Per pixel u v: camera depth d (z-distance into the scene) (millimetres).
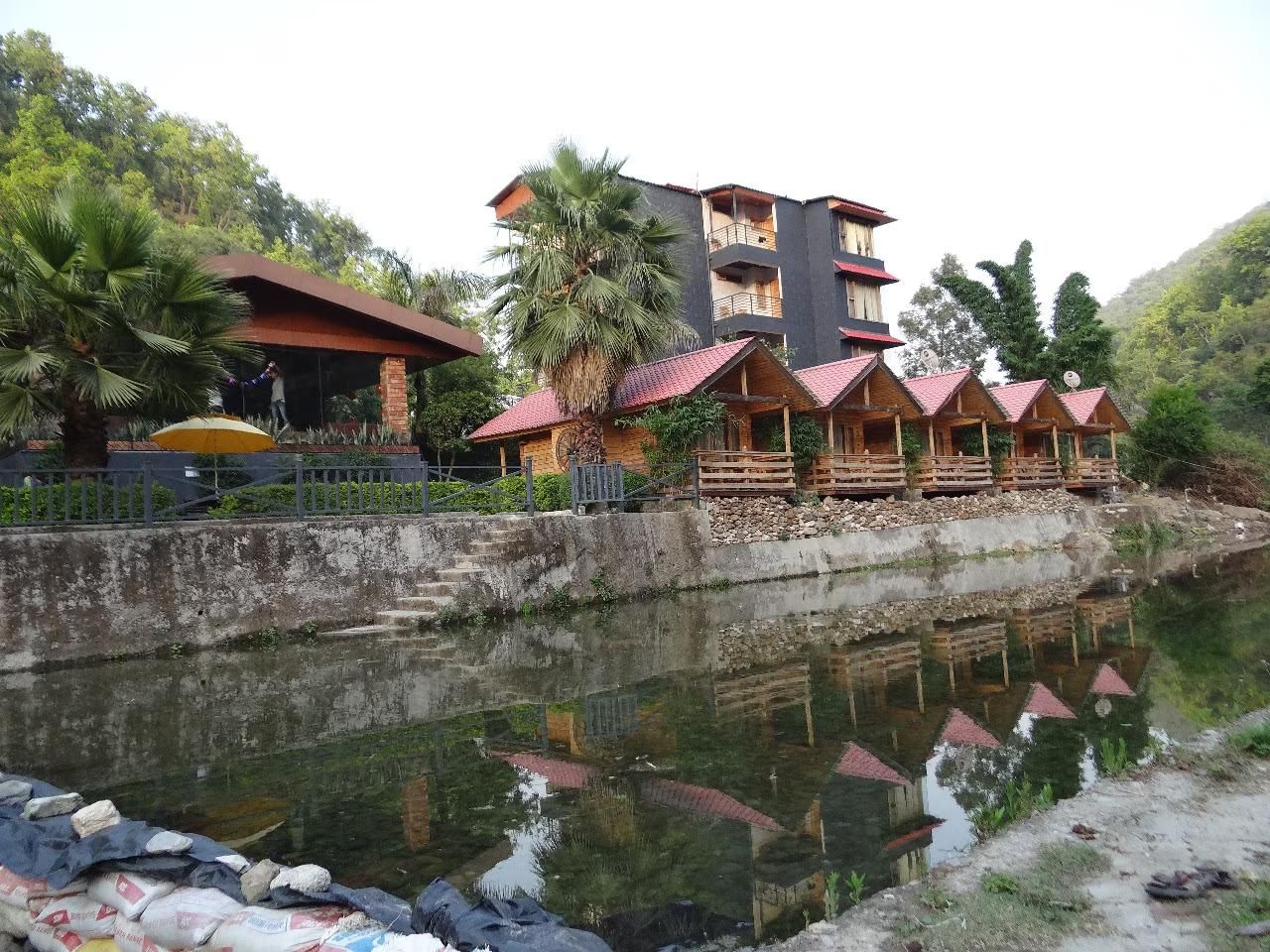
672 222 22672
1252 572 20359
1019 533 30125
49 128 47000
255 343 19016
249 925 3410
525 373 39125
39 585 11633
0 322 11984
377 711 8953
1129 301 134625
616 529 18469
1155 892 3639
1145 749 6441
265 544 13719
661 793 6117
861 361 27156
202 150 60562
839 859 4883
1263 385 47000
